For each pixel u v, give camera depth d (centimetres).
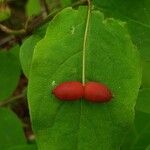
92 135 19
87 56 19
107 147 19
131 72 19
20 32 24
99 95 19
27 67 22
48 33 19
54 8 27
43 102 19
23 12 41
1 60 28
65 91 19
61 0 27
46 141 19
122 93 19
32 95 19
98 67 19
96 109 19
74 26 20
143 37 22
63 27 20
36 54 19
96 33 20
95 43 19
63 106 19
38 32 23
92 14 20
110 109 19
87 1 21
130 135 28
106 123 19
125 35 19
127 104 19
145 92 24
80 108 19
